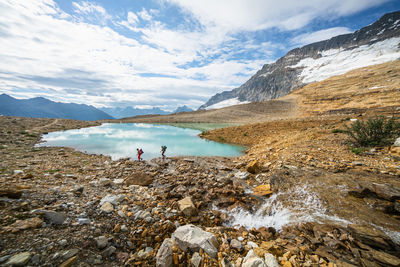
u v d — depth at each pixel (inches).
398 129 409.7
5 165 375.2
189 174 427.8
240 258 161.8
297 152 470.0
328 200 254.5
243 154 677.3
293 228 220.2
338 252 166.1
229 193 316.2
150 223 212.2
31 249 139.0
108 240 174.2
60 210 202.7
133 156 603.8
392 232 185.5
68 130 1254.9
